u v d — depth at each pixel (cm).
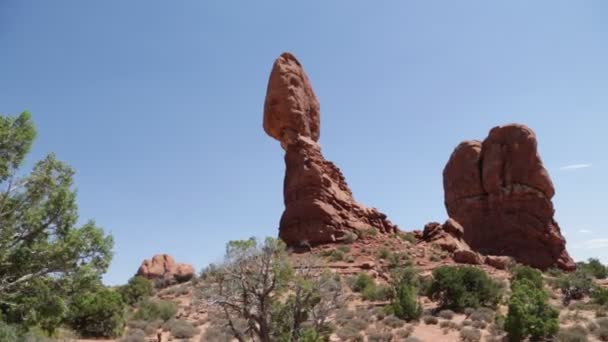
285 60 5978
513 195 5891
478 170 6281
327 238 4897
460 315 2950
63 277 1720
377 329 2578
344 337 2378
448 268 3297
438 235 5178
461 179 6384
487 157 6209
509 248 5691
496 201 5984
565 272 5475
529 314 2248
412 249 4812
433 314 2978
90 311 2778
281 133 5662
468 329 2458
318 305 2123
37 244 1655
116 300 2894
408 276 3597
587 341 2119
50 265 1675
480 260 4656
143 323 3097
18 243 1680
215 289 2072
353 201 5484
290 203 5194
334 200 5181
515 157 6000
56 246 1669
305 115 5800
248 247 1994
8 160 1666
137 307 3878
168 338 2738
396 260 4378
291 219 5091
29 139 1700
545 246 5659
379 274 4091
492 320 2723
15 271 1653
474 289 3192
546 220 5781
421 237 5322
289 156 5478
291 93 5712
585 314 2923
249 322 1950
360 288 3659
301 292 2023
